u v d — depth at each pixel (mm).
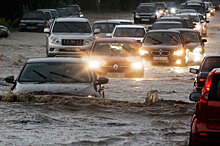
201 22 123188
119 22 83500
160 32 67438
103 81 31391
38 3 142625
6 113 25922
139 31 73938
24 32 118375
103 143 20312
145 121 25812
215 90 18094
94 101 29234
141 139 21266
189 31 74562
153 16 144750
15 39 99125
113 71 51125
